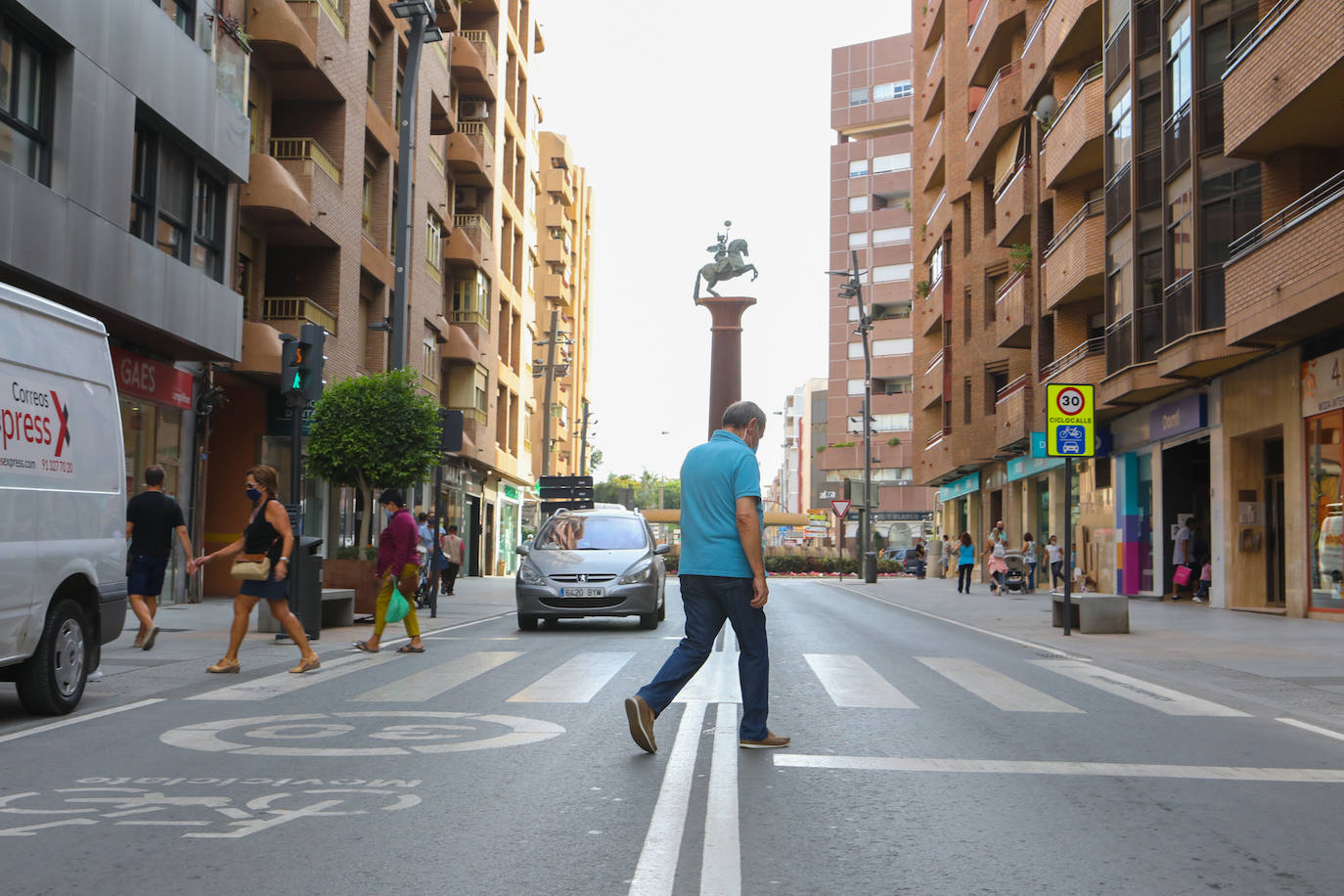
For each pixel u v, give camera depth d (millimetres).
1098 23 29000
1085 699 9547
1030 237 37094
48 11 15969
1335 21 16562
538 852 4742
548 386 48594
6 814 5348
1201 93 21969
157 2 20000
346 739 7258
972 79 41469
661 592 17672
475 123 43938
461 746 7031
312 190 26109
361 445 18875
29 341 8055
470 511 49156
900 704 9000
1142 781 6293
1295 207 20078
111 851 4727
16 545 7695
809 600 27219
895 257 87625
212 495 26062
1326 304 17453
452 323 44719
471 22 47438
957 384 44656
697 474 7113
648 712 6770
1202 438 25062
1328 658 13219
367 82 31375
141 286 18375
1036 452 30812
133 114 18344
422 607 23156
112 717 8188
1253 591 22953
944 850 4844
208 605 22328
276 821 5234
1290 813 5605
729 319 51844
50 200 15867
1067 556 16453
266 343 23828
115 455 9336
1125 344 25672
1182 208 22719
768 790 5910
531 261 60000
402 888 4254
